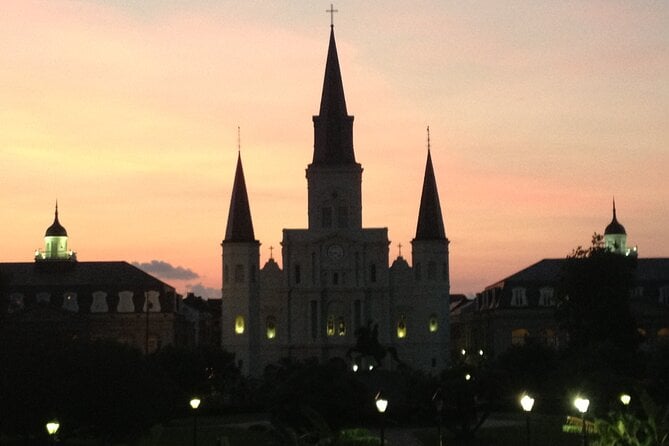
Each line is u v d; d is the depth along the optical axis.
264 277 188.25
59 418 89.50
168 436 102.81
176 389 104.50
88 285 189.38
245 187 190.12
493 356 180.25
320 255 187.88
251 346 186.50
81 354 91.62
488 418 117.81
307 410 84.94
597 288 156.00
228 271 188.12
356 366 145.88
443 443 96.62
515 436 98.56
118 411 91.44
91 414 91.19
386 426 110.75
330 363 96.19
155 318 187.75
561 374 122.69
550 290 195.50
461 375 101.75
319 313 187.00
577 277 156.38
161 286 190.00
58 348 92.56
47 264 192.12
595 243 160.00
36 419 90.19
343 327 187.50
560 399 122.06
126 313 187.50
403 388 113.38
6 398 89.62
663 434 63.25
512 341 195.50
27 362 90.50
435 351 187.50
